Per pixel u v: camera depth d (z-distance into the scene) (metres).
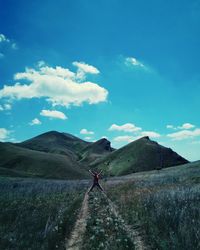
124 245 10.70
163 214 14.50
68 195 32.62
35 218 15.42
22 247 10.24
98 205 22.41
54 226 13.24
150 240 11.63
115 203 24.25
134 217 16.31
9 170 106.81
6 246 10.22
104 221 15.41
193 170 58.19
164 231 12.22
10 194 29.56
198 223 11.47
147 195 22.78
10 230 12.57
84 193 37.00
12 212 16.61
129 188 36.84
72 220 15.30
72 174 137.88
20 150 164.00
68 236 12.77
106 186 48.69
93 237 11.46
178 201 17.45
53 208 19.86
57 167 141.38
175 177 46.03
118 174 173.75
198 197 18.14
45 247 10.34
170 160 188.62
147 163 184.00
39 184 51.38
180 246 9.88
